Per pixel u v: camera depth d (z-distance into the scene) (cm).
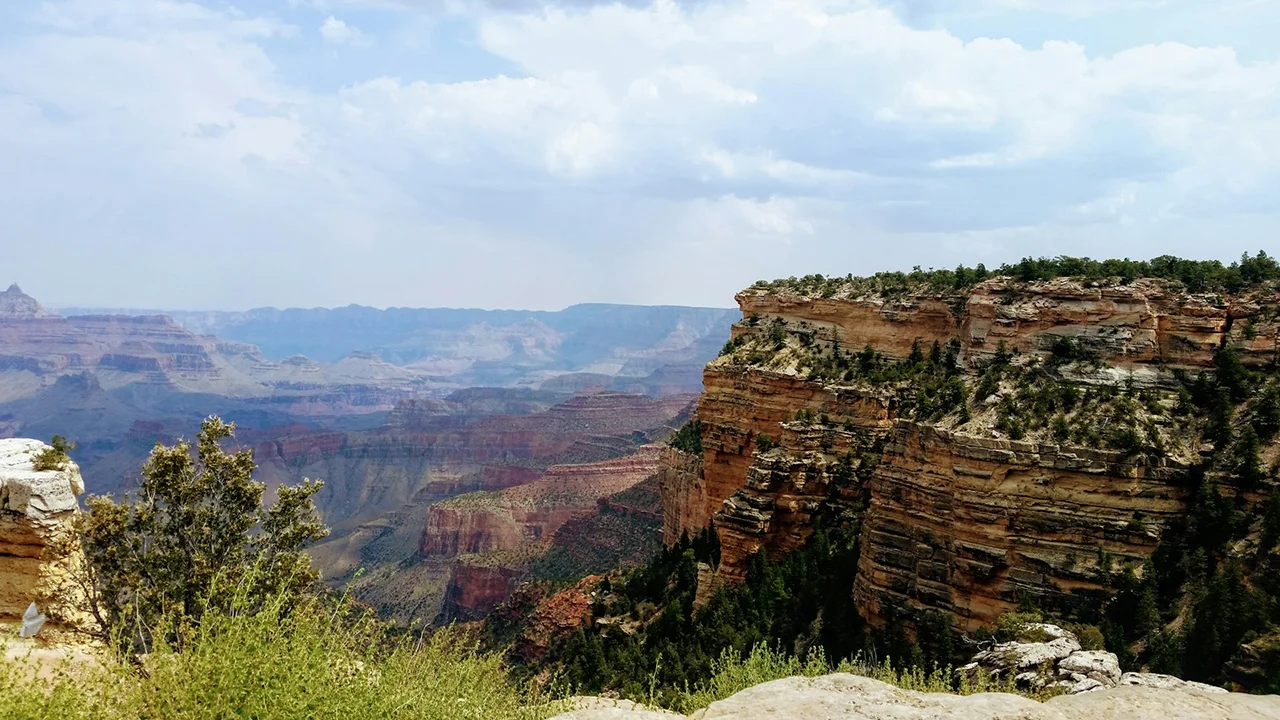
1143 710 1584
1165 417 4409
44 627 2966
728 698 1731
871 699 1678
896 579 4869
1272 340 4422
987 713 1576
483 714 1842
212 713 1476
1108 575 4088
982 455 4422
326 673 1599
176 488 3522
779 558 6575
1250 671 3278
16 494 3005
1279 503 3691
